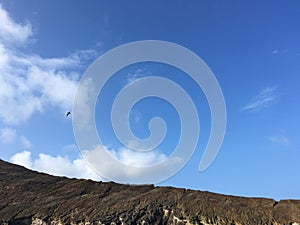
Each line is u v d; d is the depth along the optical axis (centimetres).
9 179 11925
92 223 9038
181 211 9475
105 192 10756
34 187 11275
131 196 10369
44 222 9300
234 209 9469
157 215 9456
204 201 9850
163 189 10756
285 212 9325
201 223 9075
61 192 10875
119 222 9088
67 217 9369
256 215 9256
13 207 9881
